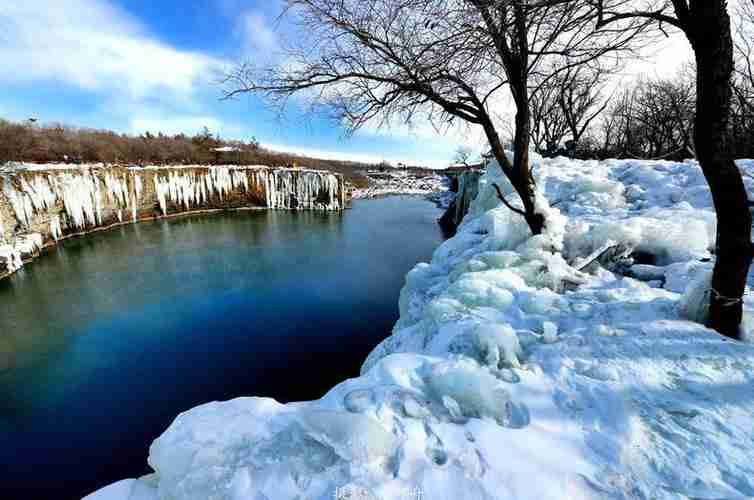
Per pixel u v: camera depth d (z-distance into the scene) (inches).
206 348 364.5
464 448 65.2
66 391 295.1
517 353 95.6
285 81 154.3
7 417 267.1
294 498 56.9
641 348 88.4
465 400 77.7
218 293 508.1
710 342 86.0
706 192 211.2
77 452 233.9
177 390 297.7
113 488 69.2
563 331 106.6
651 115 589.9
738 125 424.2
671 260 161.0
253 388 301.9
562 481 57.8
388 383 85.4
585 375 83.2
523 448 64.8
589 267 163.8
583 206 237.3
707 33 73.6
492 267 171.3
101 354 350.3
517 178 174.9
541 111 481.7
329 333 398.3
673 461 59.4
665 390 74.6
